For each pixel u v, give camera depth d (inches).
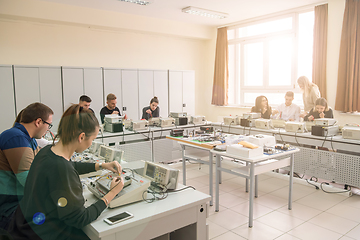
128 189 59.3
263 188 145.3
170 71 246.1
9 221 46.8
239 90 268.8
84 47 212.8
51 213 44.8
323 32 192.9
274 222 107.4
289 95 183.0
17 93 173.9
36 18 181.6
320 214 113.8
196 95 289.7
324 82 195.2
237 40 261.1
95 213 50.0
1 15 172.4
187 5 200.5
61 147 47.6
